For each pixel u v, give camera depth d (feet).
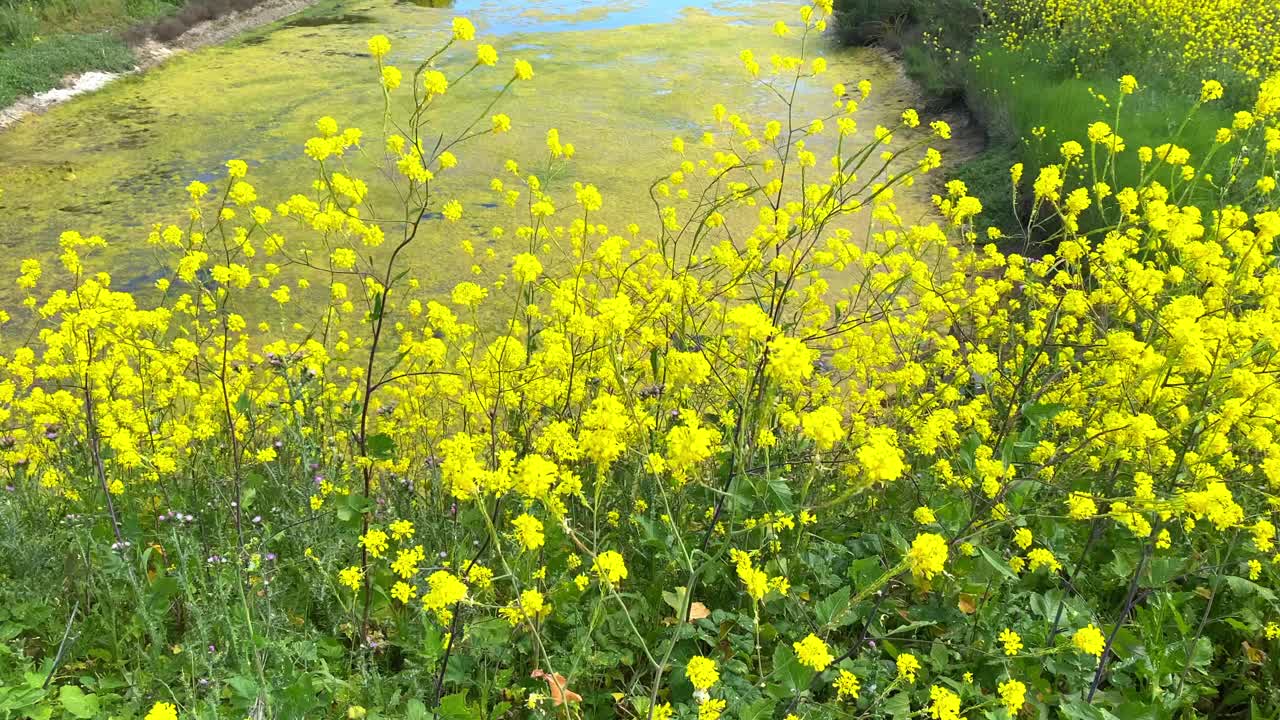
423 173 7.87
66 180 25.17
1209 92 11.93
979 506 7.77
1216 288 9.77
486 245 20.67
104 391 9.92
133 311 9.75
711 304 11.37
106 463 9.29
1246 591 7.42
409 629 7.68
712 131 29.55
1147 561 7.45
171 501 9.11
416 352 9.87
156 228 10.95
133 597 7.89
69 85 33.99
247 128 29.78
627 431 8.23
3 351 16.21
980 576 7.72
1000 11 36.24
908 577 8.08
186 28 42.06
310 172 25.75
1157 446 8.05
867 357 10.63
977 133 28.78
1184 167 11.62
